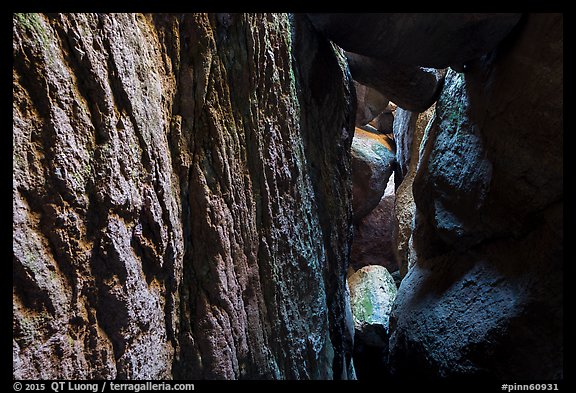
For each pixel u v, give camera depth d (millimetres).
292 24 2230
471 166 2471
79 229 1085
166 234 1390
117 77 1213
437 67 2383
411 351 2750
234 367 1644
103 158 1148
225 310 1610
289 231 2068
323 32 2283
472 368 2158
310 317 2191
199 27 1578
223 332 1590
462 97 2738
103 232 1145
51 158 1011
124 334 1214
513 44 2102
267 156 1933
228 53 1726
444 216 2715
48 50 1014
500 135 2188
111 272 1175
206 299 1567
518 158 2053
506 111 2131
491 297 2215
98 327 1150
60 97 1038
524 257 2100
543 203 1969
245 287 1754
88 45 1122
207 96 1615
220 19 1670
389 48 2186
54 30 1042
